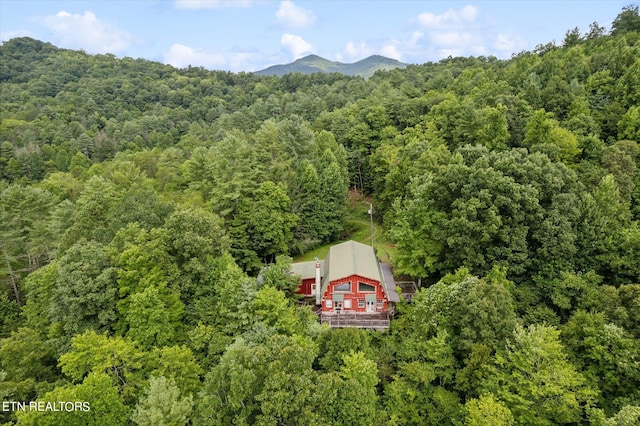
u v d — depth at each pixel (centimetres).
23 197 5309
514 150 4459
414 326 3275
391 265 4897
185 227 3591
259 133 6034
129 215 3894
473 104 6456
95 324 3173
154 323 3053
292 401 2095
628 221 4041
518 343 2653
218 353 3023
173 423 2084
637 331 2800
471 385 2709
